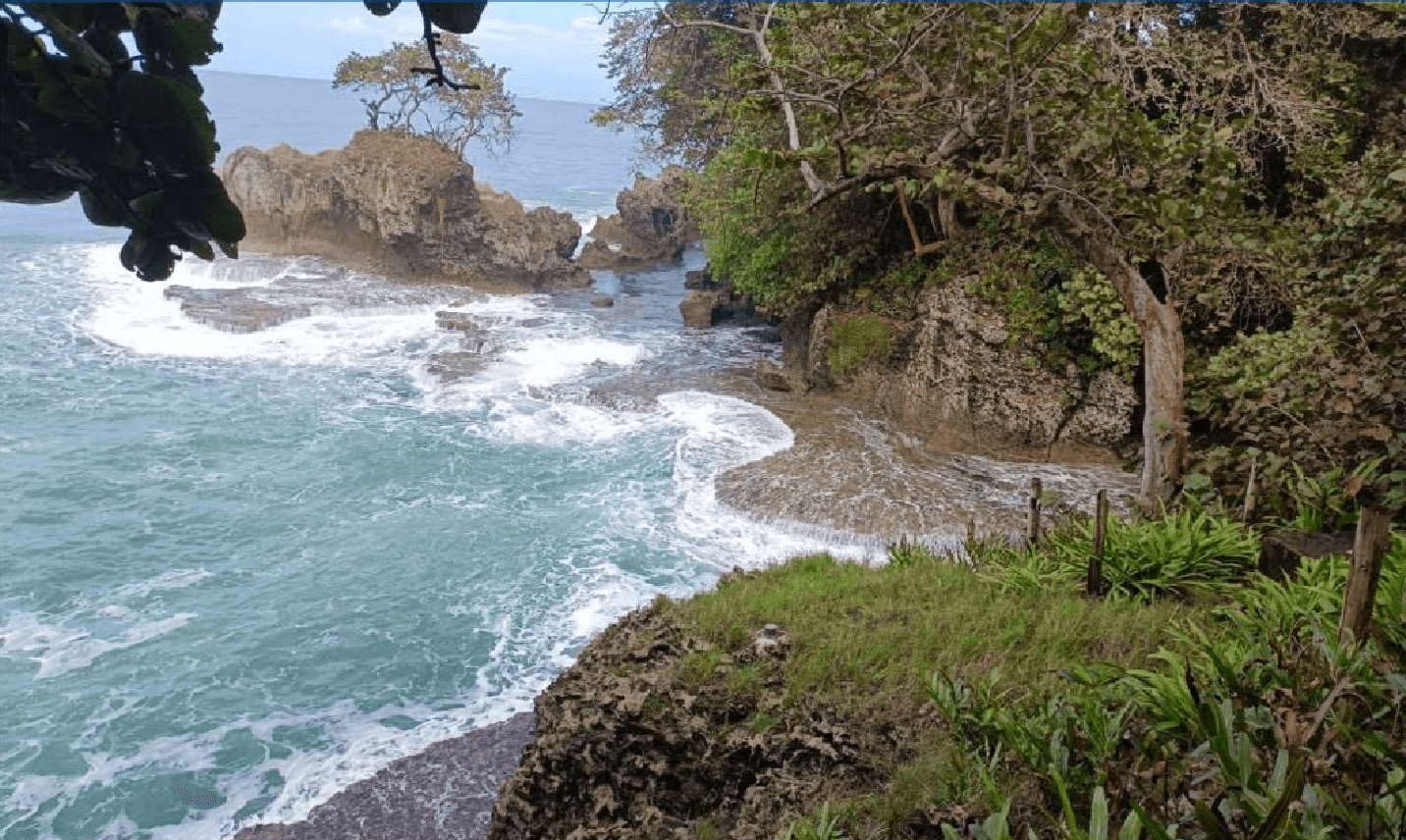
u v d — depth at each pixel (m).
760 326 36.75
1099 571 10.34
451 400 27.95
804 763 8.36
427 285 43.72
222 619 17.30
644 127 40.34
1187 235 11.52
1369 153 12.84
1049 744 6.57
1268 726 5.24
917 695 8.52
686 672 9.53
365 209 44.94
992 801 6.57
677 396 27.25
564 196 84.50
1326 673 5.54
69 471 23.11
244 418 26.80
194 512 21.27
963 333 22.55
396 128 48.66
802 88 12.78
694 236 60.59
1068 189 11.49
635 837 8.54
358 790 13.20
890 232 26.78
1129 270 12.32
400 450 24.50
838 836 6.79
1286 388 10.58
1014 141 12.42
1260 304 17.27
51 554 19.30
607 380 29.17
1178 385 12.30
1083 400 21.83
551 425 25.95
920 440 23.12
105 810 12.96
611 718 9.20
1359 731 4.87
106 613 17.45
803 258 27.83
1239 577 10.01
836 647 9.46
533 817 9.32
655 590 18.11
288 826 12.57
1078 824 5.96
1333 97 19.97
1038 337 22.08
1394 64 20.14
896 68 12.07
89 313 36.53
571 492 22.08
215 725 14.59
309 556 19.47
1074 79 12.48
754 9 13.47
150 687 15.44
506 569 18.88
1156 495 12.24
